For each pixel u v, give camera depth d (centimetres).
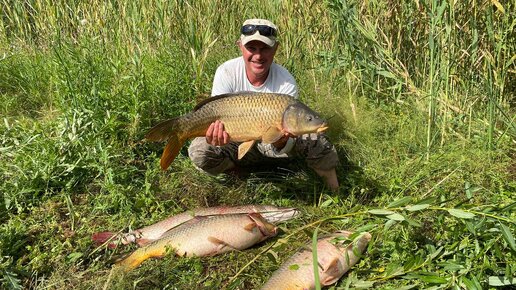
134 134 205
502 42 215
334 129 218
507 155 207
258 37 174
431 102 209
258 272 144
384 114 229
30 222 166
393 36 244
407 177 196
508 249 138
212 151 186
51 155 183
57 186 182
